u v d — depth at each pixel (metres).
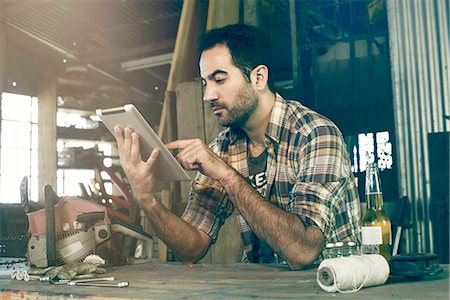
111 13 9.30
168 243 1.85
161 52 10.55
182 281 1.37
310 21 6.47
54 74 11.72
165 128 5.16
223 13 5.10
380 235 1.32
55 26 10.14
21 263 2.08
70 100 12.70
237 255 4.32
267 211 1.55
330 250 1.30
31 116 12.07
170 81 5.36
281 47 9.48
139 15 9.23
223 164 1.63
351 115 5.52
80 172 13.03
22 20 10.02
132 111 1.53
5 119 11.65
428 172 4.10
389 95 5.42
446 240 3.98
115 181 5.74
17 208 8.45
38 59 11.42
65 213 1.74
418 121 4.19
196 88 4.83
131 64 11.05
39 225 1.72
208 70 1.80
